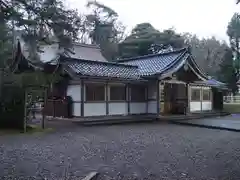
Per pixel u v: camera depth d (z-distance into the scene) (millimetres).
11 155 6254
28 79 10578
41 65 11984
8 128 11141
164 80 16359
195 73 17250
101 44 37594
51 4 9406
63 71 13859
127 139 8711
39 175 4688
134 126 12547
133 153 6594
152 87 16469
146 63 18234
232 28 25031
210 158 6125
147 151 6852
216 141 8453
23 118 10531
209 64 42188
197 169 5176
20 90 10750
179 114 17859
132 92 16094
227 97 32062
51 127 11562
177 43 35125
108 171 4996
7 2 9359
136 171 5020
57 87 15047
